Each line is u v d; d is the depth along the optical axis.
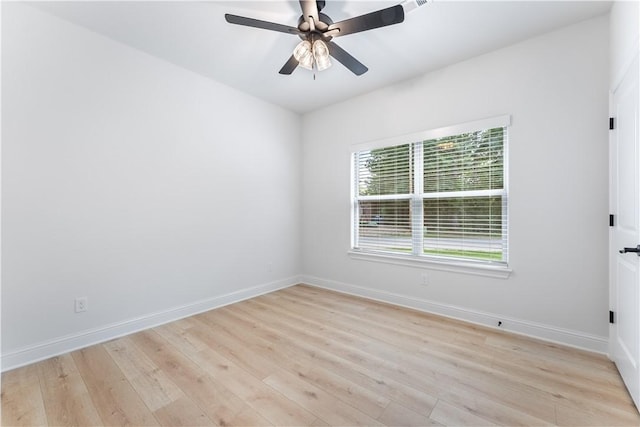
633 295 1.57
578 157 2.12
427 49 2.46
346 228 3.61
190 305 2.88
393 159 3.20
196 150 2.94
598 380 1.73
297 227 4.08
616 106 1.85
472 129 2.59
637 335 1.49
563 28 2.16
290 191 3.97
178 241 2.80
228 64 2.75
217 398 1.60
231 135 3.26
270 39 2.36
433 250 2.91
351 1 1.92
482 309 2.57
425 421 1.41
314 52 1.94
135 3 1.95
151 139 2.60
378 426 1.38
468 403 1.54
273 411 1.49
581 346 2.11
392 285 3.19
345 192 3.62
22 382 1.75
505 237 2.49
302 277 4.14
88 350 2.16
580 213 2.12
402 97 3.07
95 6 1.98
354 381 1.74
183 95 2.83
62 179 2.12
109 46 2.34
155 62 2.62
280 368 1.89
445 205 2.83
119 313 2.41
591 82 2.06
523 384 1.70
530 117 2.30
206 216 3.03
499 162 2.50
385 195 3.27
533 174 2.30
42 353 2.03
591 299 2.08
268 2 1.94
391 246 3.23
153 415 1.47
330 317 2.79
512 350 2.10
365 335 2.38
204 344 2.24
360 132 3.45
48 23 2.05
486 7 1.95
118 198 2.40
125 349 2.17
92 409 1.52
